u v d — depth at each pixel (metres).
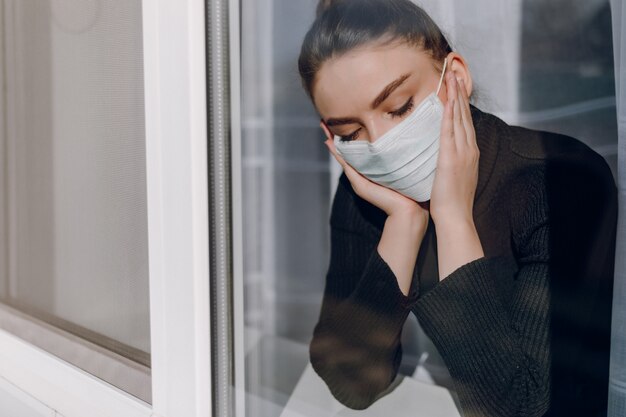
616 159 0.75
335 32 0.92
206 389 0.95
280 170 1.00
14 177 1.34
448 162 0.88
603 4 0.74
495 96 0.83
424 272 0.93
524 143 0.81
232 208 0.97
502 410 0.87
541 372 0.83
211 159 0.93
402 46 0.88
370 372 0.99
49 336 1.26
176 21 0.89
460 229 0.88
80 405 1.15
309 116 0.97
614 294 0.70
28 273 1.32
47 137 1.23
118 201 1.07
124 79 1.03
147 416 1.01
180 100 0.90
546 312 0.82
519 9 0.80
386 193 0.94
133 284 1.06
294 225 1.01
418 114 0.89
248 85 0.98
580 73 0.77
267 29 0.97
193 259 0.92
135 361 1.07
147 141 0.95
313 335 1.03
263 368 1.07
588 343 0.79
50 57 1.19
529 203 0.82
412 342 0.94
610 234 0.77
